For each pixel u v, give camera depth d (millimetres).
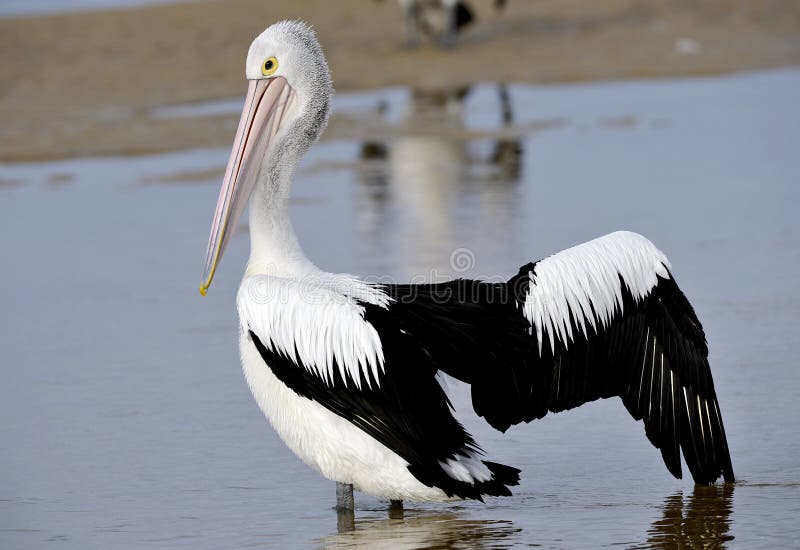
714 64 33312
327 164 22797
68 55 34094
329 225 17641
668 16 39188
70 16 40031
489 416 8023
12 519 8273
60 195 20922
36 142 25172
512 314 8000
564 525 8023
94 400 10820
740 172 20562
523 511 8320
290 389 8219
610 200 18766
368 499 8766
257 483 9000
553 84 31781
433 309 7965
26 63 33375
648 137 24344
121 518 8289
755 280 13969
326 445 8172
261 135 9383
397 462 8047
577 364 8172
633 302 8258
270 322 8125
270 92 9430
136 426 10164
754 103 27750
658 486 8711
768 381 10547
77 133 25781
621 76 32406
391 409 7801
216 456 9523
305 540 7895
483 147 24031
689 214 17578
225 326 13133
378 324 7844
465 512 8391
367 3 41156
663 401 8422
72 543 7844
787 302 12992
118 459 9445
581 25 38688
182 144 24594
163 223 18547
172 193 20688
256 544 7812
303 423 8242
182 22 38062
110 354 12203
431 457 7762
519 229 16875
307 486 8977
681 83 31328
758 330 12016
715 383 10539
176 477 9078
